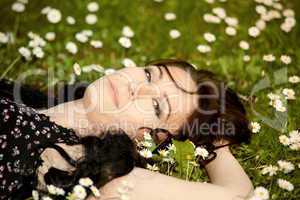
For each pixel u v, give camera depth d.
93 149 2.29
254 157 2.77
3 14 3.72
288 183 2.51
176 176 2.58
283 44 3.64
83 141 2.35
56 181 2.26
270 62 3.44
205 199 2.26
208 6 3.99
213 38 3.49
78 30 3.68
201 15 3.91
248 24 3.87
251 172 2.70
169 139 2.57
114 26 3.75
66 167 2.31
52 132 2.37
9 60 3.30
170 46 3.64
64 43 3.55
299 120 3.00
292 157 2.77
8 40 3.38
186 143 2.48
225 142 2.60
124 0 3.94
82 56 3.52
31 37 3.23
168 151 2.52
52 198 2.29
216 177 2.48
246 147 2.81
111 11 3.85
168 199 2.25
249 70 3.38
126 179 2.29
